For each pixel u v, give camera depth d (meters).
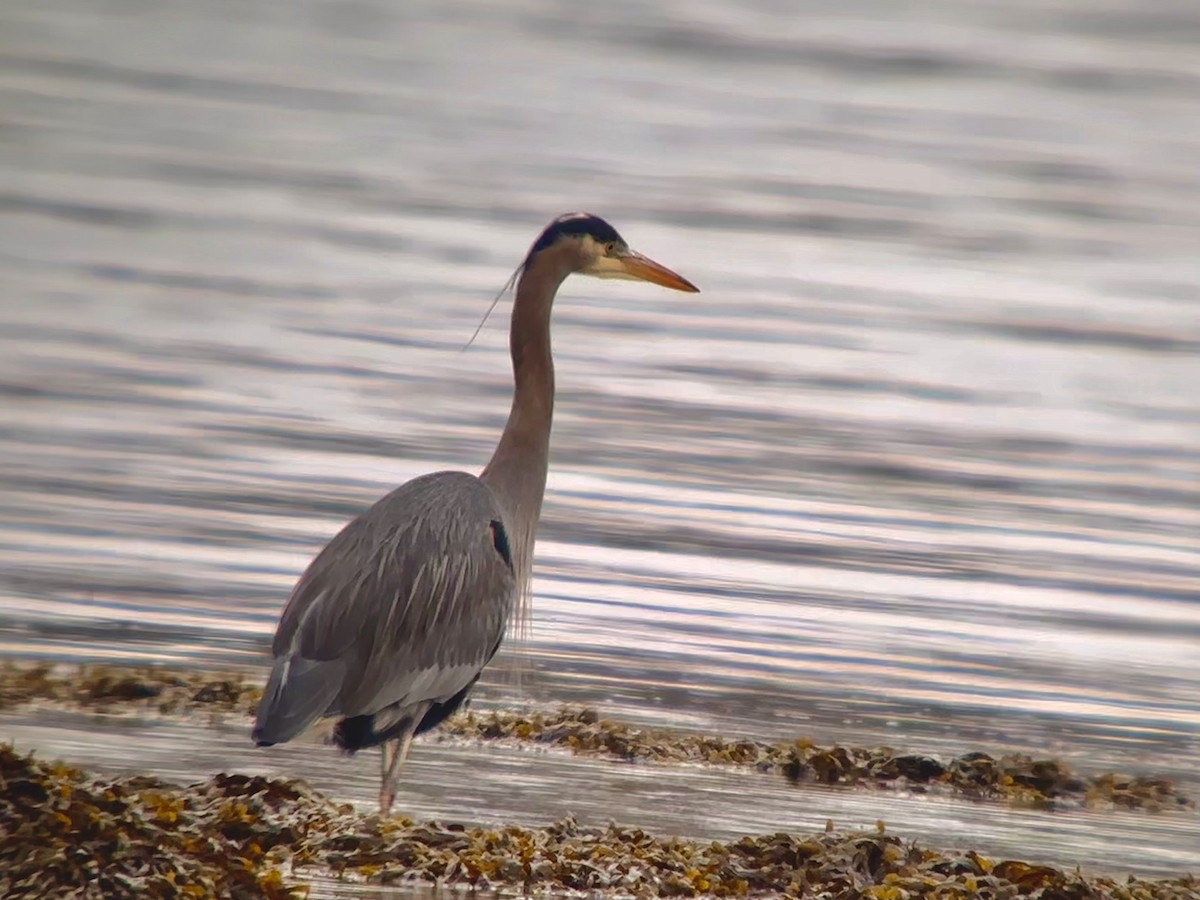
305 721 9.23
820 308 28.08
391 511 10.16
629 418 20.95
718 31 52.56
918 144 41.06
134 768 10.09
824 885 8.86
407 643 9.75
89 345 23.36
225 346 23.80
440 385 22.38
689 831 9.82
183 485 17.33
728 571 15.82
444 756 11.06
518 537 11.30
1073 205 36.25
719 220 34.19
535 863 8.70
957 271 31.12
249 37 50.81
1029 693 13.48
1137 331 27.55
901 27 53.12
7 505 16.28
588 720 11.83
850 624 14.73
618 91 45.97
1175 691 13.74
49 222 31.34
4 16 50.91
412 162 38.28
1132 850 10.28
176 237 30.86
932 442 20.98
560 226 11.61
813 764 11.37
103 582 14.32
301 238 31.41
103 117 40.72
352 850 8.75
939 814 10.74
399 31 52.44
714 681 13.17
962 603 15.51
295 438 19.38
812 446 20.45
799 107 44.56
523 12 55.06
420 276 29.06
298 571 14.93
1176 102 45.31
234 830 8.78
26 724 10.89
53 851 7.60
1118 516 18.56
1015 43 51.50
